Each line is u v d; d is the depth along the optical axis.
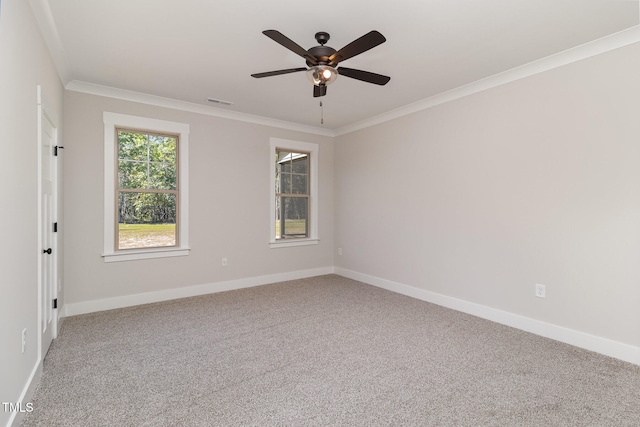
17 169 1.72
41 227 2.19
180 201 4.12
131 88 3.59
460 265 3.63
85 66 3.04
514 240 3.15
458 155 3.64
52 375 2.21
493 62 2.96
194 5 2.13
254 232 4.73
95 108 3.55
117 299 3.70
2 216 1.50
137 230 3.92
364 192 4.95
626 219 2.47
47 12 2.16
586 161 2.67
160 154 4.06
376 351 2.62
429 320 3.32
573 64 2.74
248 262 4.68
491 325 3.20
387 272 4.57
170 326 3.13
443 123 3.79
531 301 3.03
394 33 2.47
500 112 3.25
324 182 5.50
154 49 2.73
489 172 3.35
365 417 1.79
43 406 1.86
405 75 3.24
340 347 2.69
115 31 2.44
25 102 1.86
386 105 4.16
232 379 2.18
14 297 1.66
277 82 3.42
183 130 4.11
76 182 3.45
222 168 4.43
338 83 3.43
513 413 1.83
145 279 3.88
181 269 4.12
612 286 2.54
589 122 2.65
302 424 1.73
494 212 3.31
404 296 4.21
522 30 2.42
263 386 2.10
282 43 2.06
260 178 4.77
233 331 3.02
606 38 2.51
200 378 2.20
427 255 4.00
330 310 3.64
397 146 4.39
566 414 1.83
